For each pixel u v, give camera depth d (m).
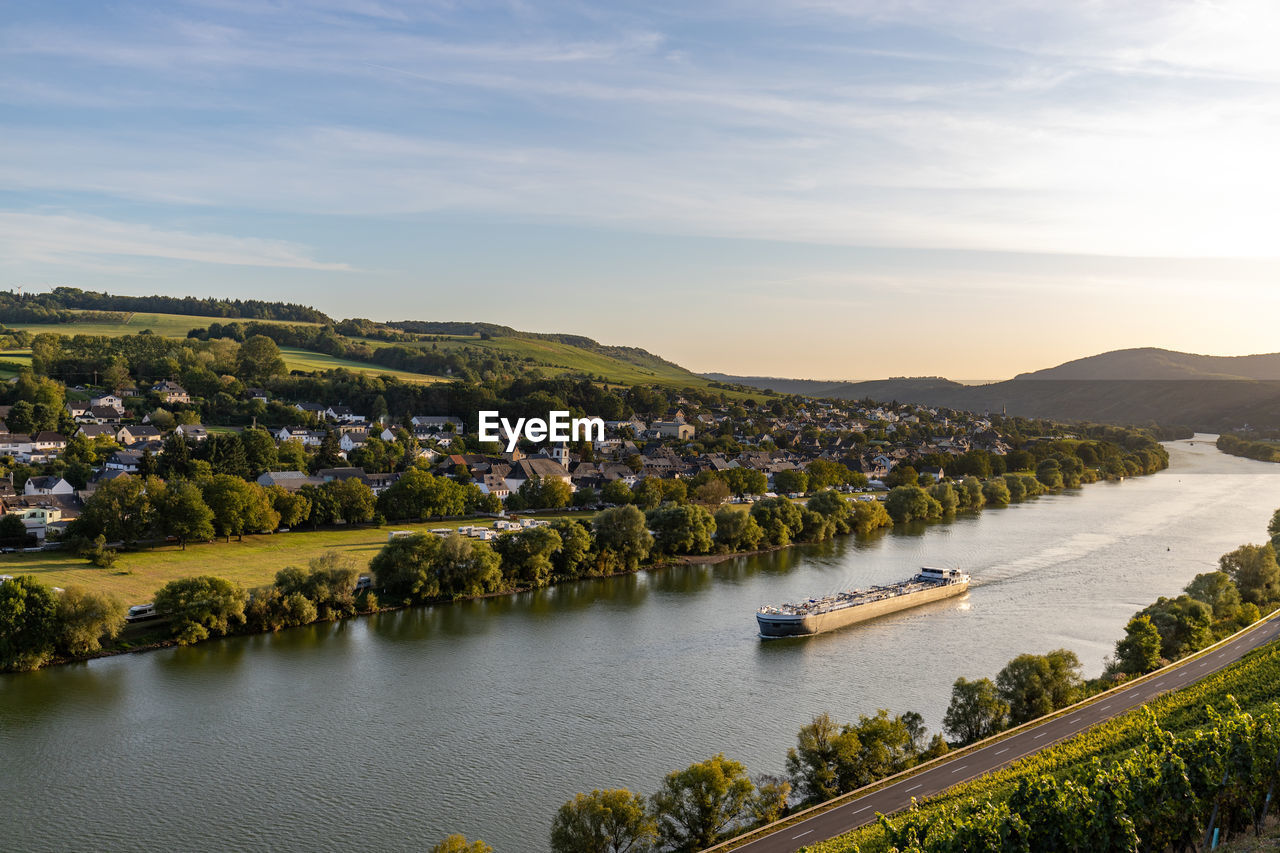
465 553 180.25
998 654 146.88
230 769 102.44
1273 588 176.25
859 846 72.44
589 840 77.75
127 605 152.75
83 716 116.19
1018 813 68.00
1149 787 71.31
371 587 177.88
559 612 171.88
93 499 195.38
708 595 187.38
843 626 163.50
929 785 91.50
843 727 98.94
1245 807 76.94
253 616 154.00
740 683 132.25
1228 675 114.06
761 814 86.88
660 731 114.00
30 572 171.88
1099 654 146.25
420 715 118.75
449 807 94.38
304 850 86.06
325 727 114.38
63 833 88.50
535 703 123.56
